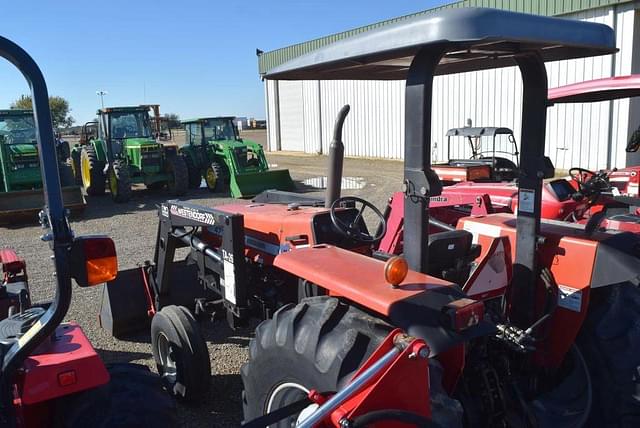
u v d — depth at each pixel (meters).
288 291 3.32
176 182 12.55
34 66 1.65
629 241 2.56
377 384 1.79
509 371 2.54
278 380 2.18
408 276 2.12
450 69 2.94
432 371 1.98
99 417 1.92
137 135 12.96
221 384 3.59
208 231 3.90
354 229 3.11
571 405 2.57
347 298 2.19
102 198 12.60
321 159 21.12
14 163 10.40
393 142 19.22
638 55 12.17
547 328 2.63
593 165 12.95
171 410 2.06
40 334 1.76
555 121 13.53
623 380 2.41
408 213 2.16
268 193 4.38
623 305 2.53
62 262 1.70
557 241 2.63
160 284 4.11
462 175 7.52
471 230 3.04
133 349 4.16
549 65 13.36
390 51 1.98
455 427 1.93
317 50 2.31
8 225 9.44
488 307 2.71
